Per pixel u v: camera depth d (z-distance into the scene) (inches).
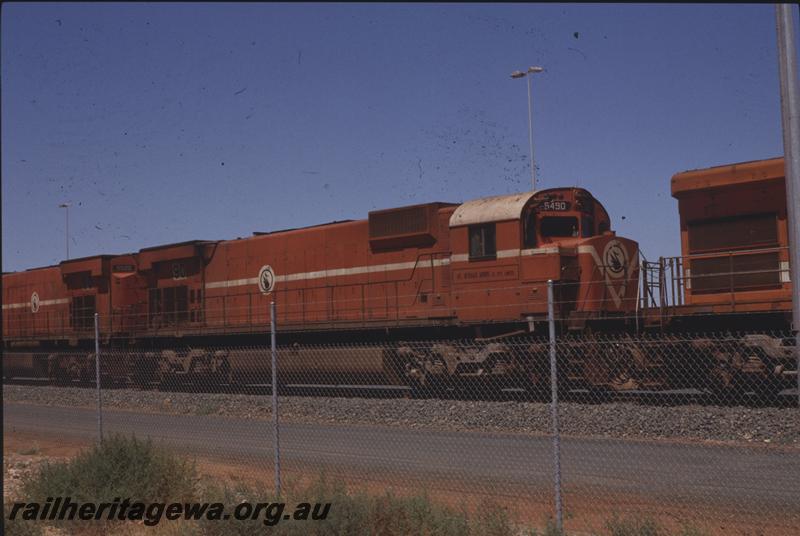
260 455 575.8
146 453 447.2
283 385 977.5
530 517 378.6
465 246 810.2
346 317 926.4
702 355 693.3
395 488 447.8
